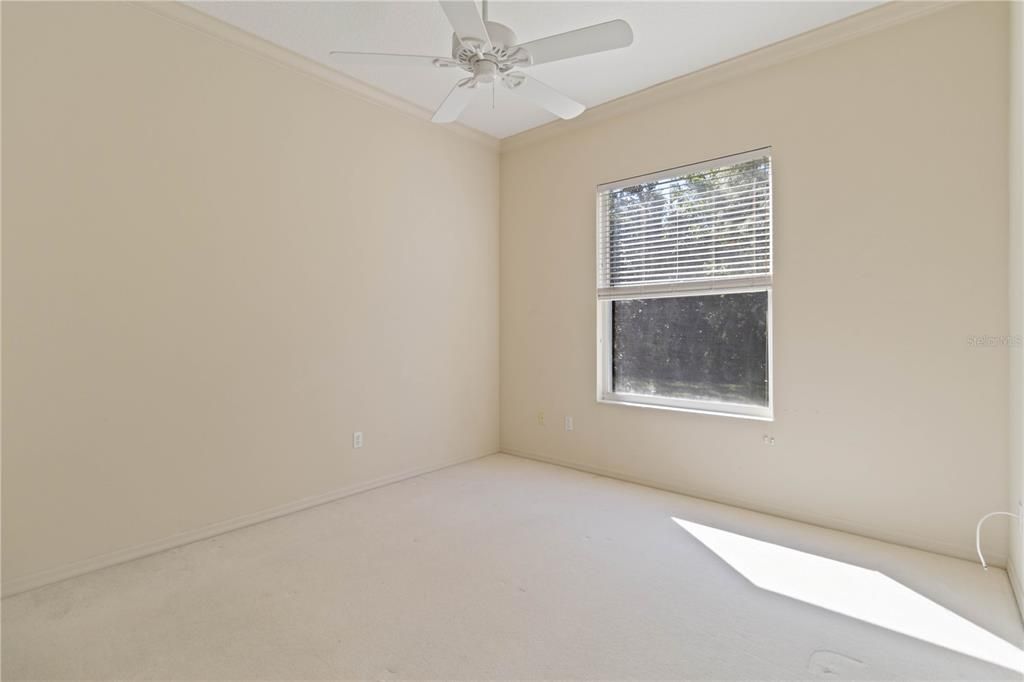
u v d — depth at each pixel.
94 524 2.35
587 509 3.13
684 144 3.36
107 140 2.36
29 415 2.18
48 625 1.93
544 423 4.23
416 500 3.30
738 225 3.17
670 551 2.55
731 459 3.20
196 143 2.65
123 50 2.40
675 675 1.66
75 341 2.29
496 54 2.18
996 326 2.36
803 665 1.70
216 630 1.90
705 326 3.40
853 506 2.76
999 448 2.36
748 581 2.25
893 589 2.18
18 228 2.14
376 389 3.55
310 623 1.94
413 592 2.17
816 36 2.77
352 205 3.38
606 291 3.82
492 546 2.62
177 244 2.60
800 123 2.89
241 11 2.58
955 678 1.64
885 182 2.63
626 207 3.73
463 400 4.21
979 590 2.16
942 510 2.51
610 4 2.52
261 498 2.94
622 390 3.83
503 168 4.48
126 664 1.71
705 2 2.51
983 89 2.38
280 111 3.00
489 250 4.42
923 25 2.51
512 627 1.92
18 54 2.13
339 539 2.71
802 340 2.91
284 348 3.04
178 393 2.61
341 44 2.88
